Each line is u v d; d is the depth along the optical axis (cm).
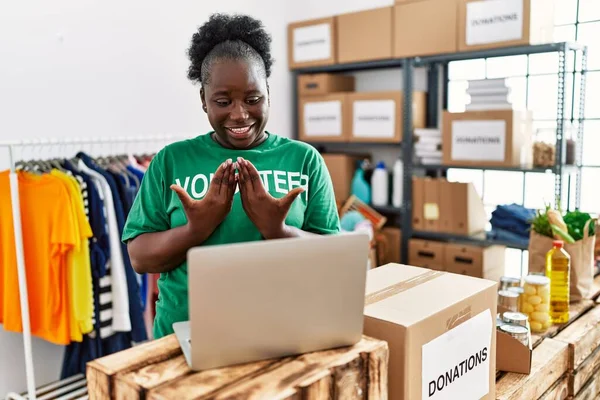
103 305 242
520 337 139
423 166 314
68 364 254
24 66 256
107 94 289
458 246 301
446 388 107
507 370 141
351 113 344
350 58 339
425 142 316
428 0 298
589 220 197
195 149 113
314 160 117
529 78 312
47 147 268
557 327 171
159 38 312
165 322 112
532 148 282
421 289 115
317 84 362
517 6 266
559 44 258
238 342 80
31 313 238
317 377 78
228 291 76
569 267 179
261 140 115
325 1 370
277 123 380
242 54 105
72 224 224
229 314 77
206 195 95
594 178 299
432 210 313
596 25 290
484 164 287
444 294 112
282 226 97
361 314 87
